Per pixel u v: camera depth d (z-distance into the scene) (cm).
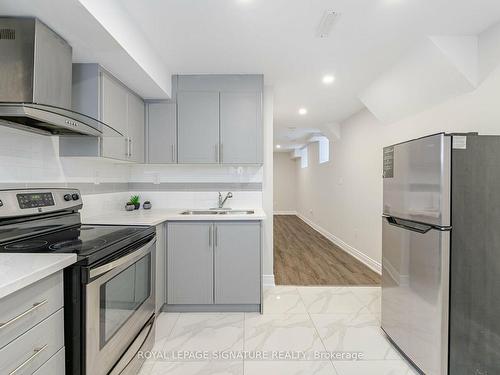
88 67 192
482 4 165
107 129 174
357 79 282
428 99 249
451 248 147
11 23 138
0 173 150
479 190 148
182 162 271
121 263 136
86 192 225
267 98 300
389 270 197
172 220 239
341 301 266
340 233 495
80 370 112
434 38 200
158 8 170
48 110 130
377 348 192
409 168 172
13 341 84
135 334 160
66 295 111
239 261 241
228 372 168
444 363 148
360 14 175
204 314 240
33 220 151
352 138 433
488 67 192
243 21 183
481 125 199
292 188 986
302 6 167
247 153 270
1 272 88
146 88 240
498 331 150
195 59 238
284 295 280
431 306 154
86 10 133
